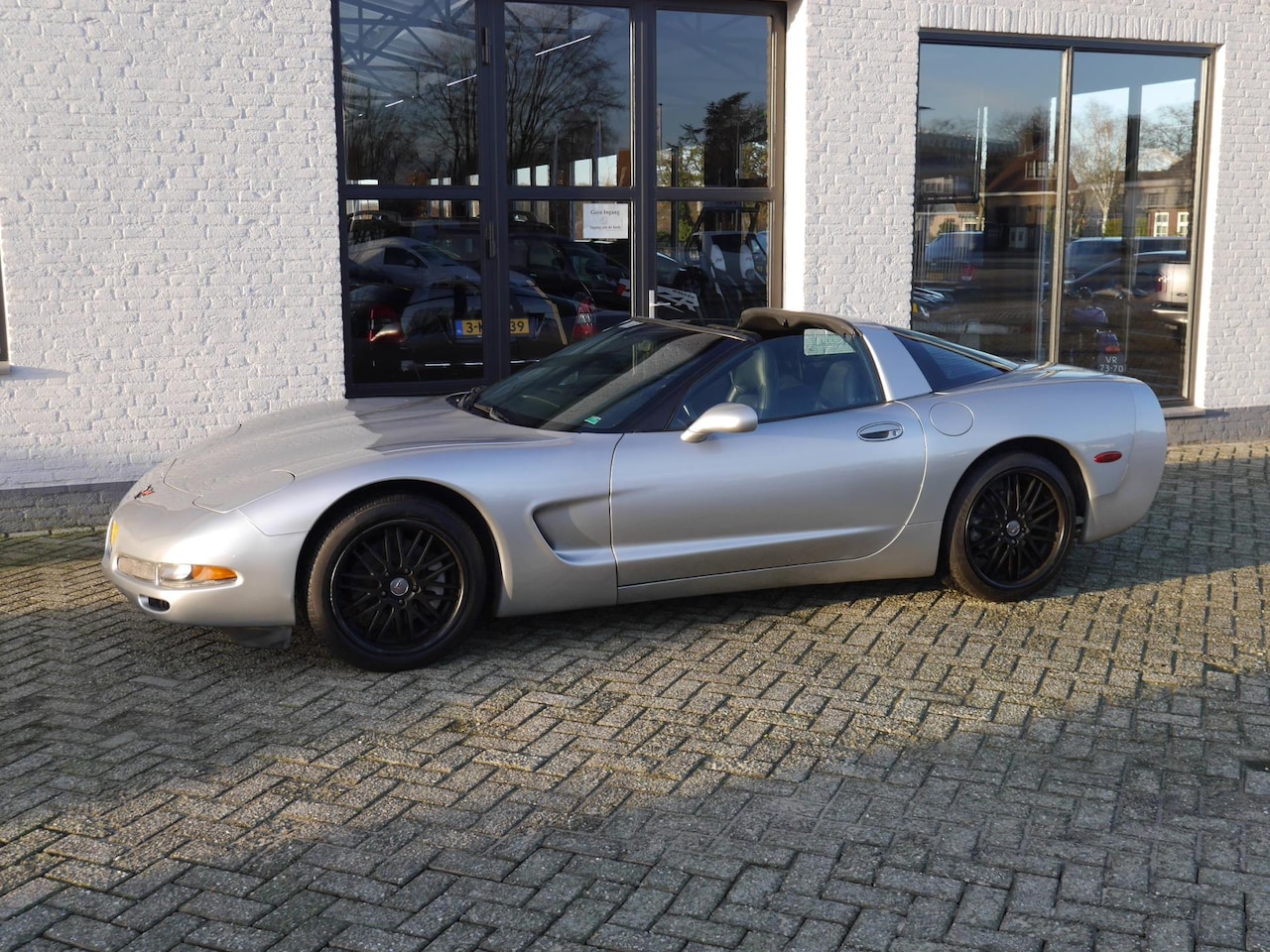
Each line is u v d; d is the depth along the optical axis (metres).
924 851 3.33
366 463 4.64
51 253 7.08
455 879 3.19
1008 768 3.86
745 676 4.66
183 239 7.33
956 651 4.96
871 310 9.08
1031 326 9.77
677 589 5.09
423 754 3.97
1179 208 10.05
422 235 8.09
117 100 7.09
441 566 4.73
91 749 4.02
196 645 5.06
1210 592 5.82
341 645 4.60
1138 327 10.09
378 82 7.83
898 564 5.43
